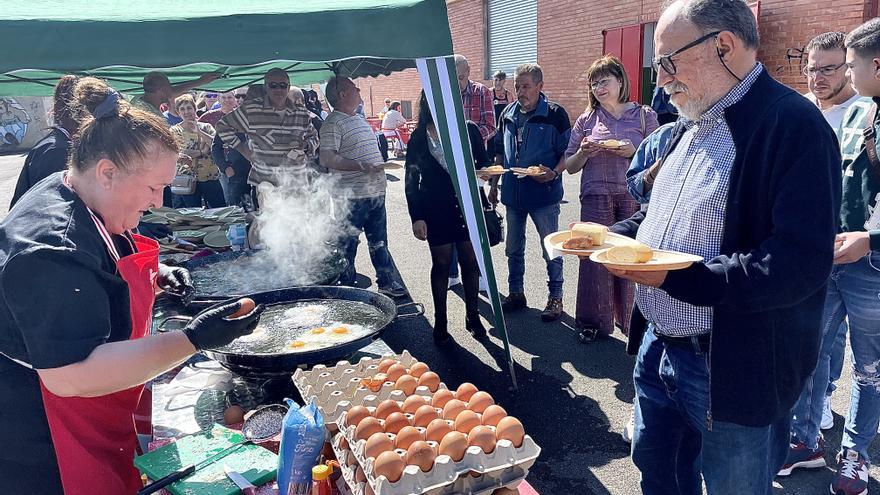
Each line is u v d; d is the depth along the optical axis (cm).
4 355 135
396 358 192
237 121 475
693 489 194
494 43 1511
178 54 208
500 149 468
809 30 805
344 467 150
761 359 143
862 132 227
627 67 1097
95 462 142
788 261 128
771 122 135
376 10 224
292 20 217
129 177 134
